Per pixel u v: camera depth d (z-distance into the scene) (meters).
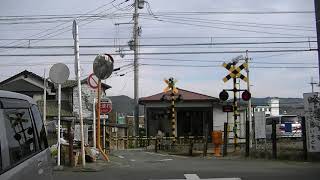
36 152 5.64
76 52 13.73
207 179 11.44
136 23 39.44
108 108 17.27
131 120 56.66
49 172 6.18
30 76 46.06
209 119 40.31
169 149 27.59
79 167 13.20
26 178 4.88
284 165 14.41
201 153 22.73
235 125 23.33
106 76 15.38
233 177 11.68
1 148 4.32
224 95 22.92
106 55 15.28
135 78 39.56
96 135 17.05
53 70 13.05
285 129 32.16
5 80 46.38
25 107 5.62
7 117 4.79
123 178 11.64
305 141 16.16
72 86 43.69
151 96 41.25
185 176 11.96
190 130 40.62
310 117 16.06
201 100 40.12
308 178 11.37
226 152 19.98
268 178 11.43
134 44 39.38
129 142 37.25
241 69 22.97
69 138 13.65
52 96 45.44
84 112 42.94
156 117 40.94
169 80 32.75
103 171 12.95
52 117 41.72
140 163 15.66
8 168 4.36
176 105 40.44
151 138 35.34
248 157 17.95
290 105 69.38
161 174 12.35
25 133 5.37
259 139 23.84
